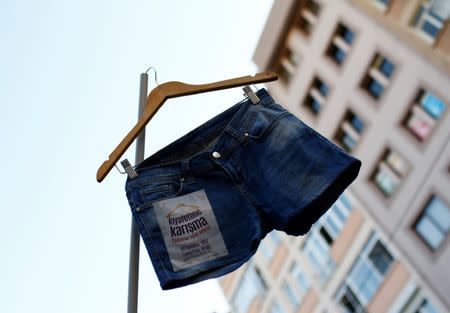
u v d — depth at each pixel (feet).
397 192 69.77
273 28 95.09
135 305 12.96
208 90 14.73
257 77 15.28
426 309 64.08
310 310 85.71
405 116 69.05
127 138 13.96
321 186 13.26
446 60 61.93
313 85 88.28
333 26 82.89
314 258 87.45
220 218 13.89
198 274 13.08
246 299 111.45
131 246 13.79
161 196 14.06
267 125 14.73
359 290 75.15
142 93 16.44
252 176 14.33
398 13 69.51
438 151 63.72
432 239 64.49
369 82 76.69
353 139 80.12
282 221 13.34
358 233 76.95
